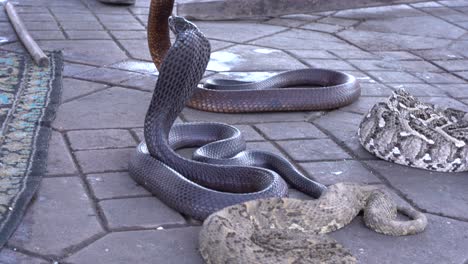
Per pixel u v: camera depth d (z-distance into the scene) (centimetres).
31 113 379
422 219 314
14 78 418
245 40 521
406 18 626
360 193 322
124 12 584
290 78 438
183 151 364
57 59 449
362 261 298
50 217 310
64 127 372
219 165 334
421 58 509
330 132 384
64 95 406
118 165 344
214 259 289
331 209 311
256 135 378
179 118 391
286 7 593
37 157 341
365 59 497
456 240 311
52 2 605
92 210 315
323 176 346
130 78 432
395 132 357
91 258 292
